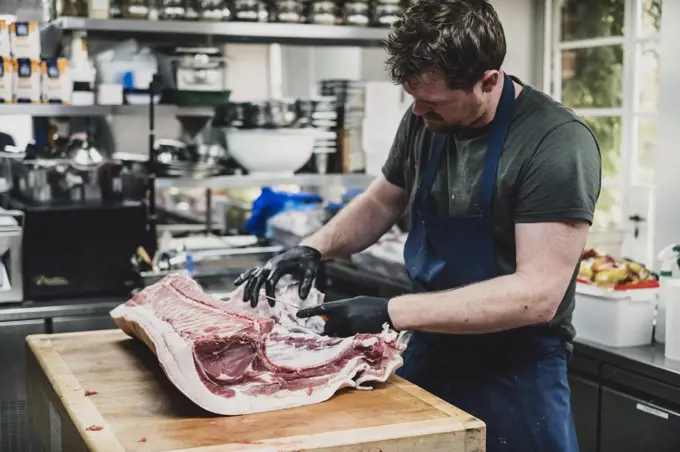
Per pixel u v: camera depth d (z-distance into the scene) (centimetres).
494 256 235
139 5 395
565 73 436
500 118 228
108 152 432
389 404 207
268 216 457
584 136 222
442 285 245
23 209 362
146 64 402
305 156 423
